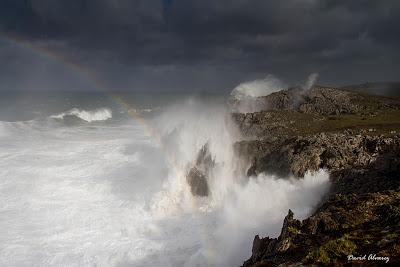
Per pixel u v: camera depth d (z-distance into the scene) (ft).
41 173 125.39
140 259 76.07
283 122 140.97
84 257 76.48
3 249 77.92
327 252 48.73
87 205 101.65
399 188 68.85
